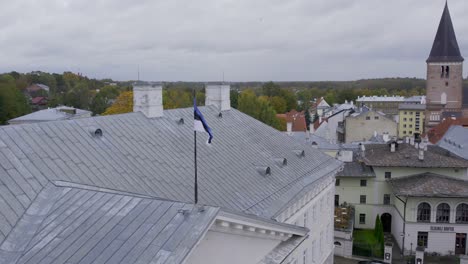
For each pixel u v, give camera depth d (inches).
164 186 959.6
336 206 2613.2
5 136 832.9
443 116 5723.4
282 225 805.2
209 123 1400.1
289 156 1515.7
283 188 1269.7
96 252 558.6
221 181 1105.4
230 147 1321.4
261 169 1273.4
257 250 761.6
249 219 703.1
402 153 2640.3
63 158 868.6
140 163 994.1
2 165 762.8
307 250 1487.5
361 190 2630.4
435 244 2298.2
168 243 551.5
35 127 905.5
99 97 6008.9
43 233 628.1
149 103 1197.1
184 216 596.1
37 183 761.6
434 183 2317.9
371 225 2637.8
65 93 7564.0
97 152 946.7
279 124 4483.3
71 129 969.5
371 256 2204.7
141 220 603.8
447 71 5979.3
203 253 637.9
